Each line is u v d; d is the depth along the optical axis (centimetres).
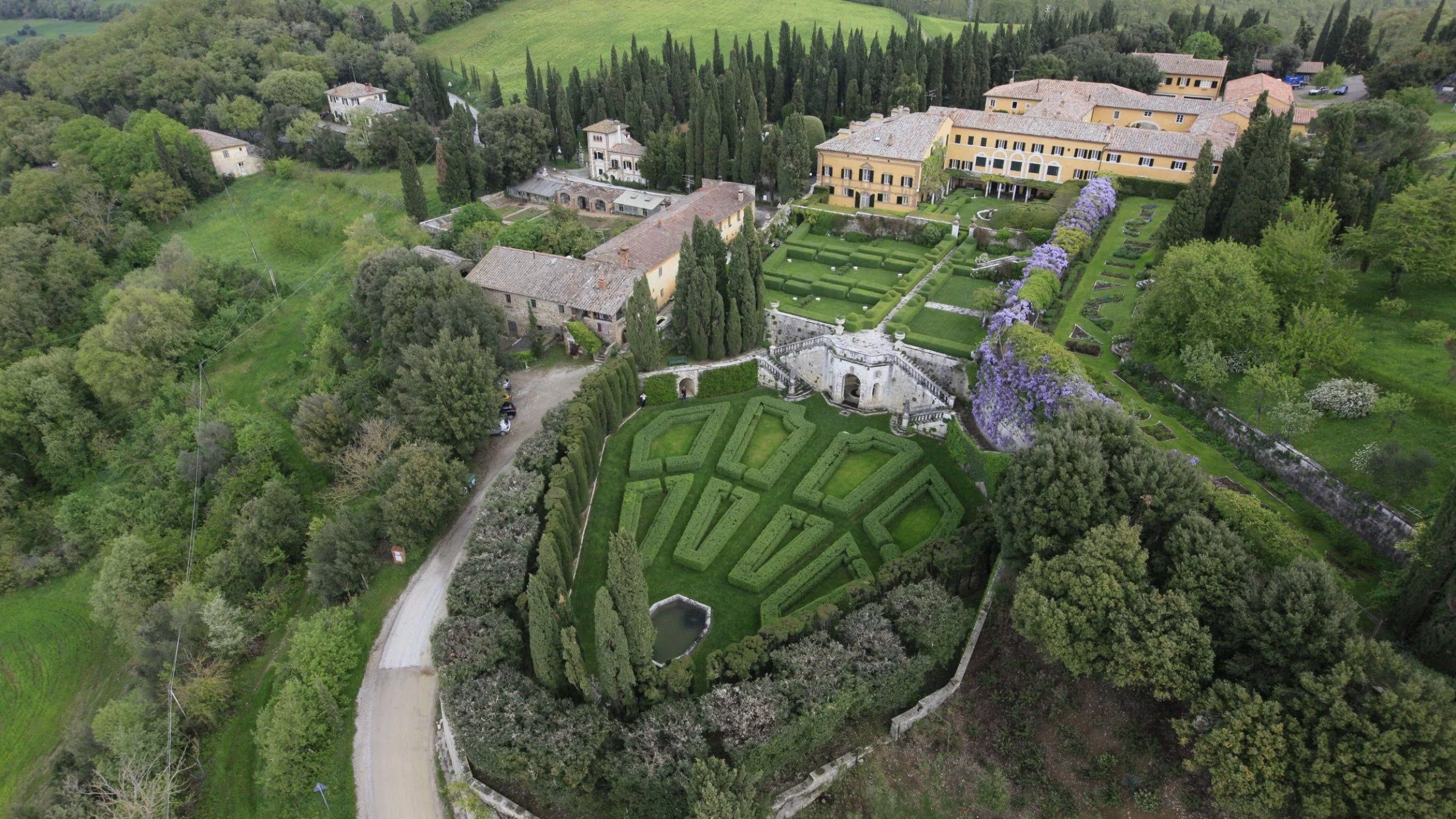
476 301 8338
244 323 11144
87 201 12988
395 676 5691
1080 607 4569
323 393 8262
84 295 11875
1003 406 6881
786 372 8544
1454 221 6619
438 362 7194
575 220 11750
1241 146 8131
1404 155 9244
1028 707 5028
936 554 5678
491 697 4884
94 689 7000
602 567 6444
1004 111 14012
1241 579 4450
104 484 8988
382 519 6744
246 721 5697
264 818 5072
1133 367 7056
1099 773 4703
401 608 6172
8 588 8044
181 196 13950
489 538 5950
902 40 15962
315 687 5300
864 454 7569
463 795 4791
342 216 13425
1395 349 6362
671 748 4541
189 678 5816
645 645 4822
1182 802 4497
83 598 7831
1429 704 3609
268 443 8381
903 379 7881
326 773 5131
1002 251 10181
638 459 7481
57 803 5719
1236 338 6500
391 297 8338
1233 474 5831
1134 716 4809
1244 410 6175
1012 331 7000
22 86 19475
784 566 6234
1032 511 5059
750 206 11400
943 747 4978
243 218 14150
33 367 9712
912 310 8894
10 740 6631
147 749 5403
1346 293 7188
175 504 8169
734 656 5031
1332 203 7550
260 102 17462
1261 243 7562
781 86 15488
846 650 4969
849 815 4772
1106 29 16900
